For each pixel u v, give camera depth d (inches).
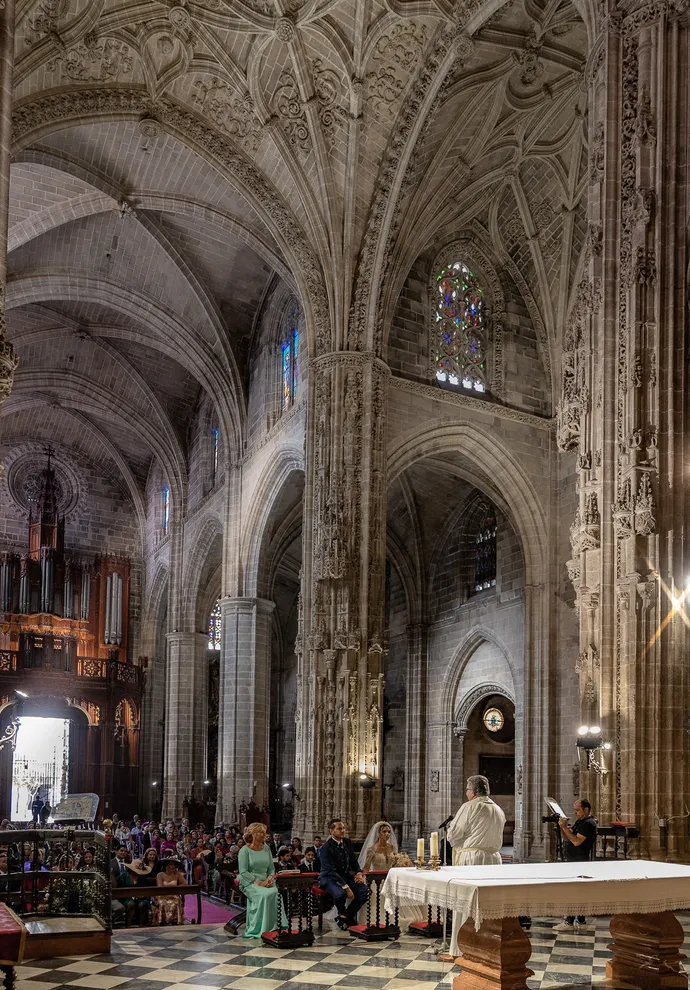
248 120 1135.0
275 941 496.1
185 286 1471.5
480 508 1520.7
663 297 640.4
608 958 454.3
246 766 1382.9
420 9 1009.5
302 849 962.7
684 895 393.4
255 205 1172.5
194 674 1745.8
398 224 1154.7
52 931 477.7
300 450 1284.4
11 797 1822.1
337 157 1130.0
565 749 1213.7
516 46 1059.3
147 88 1096.8
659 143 653.3
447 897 373.7
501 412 1285.7
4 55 589.3
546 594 1264.8
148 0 1016.2
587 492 650.8
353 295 1157.7
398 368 1232.2
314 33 1051.9
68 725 1867.6
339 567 1074.7
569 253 1285.7
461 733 1521.9
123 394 1820.9
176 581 1793.8
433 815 1523.1
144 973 431.5
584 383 667.4
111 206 1278.3
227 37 1064.2
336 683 1056.8
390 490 1579.7
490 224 1302.9
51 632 1927.9
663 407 627.5
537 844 1195.9
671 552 611.8
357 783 1032.8
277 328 1429.6
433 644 1598.2
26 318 1611.7
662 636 604.7
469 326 1312.7
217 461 1665.8
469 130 1142.3
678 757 594.6
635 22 678.5
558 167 1225.4
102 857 510.0
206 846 1029.2
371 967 443.2
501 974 374.3
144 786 1948.8
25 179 1226.0
